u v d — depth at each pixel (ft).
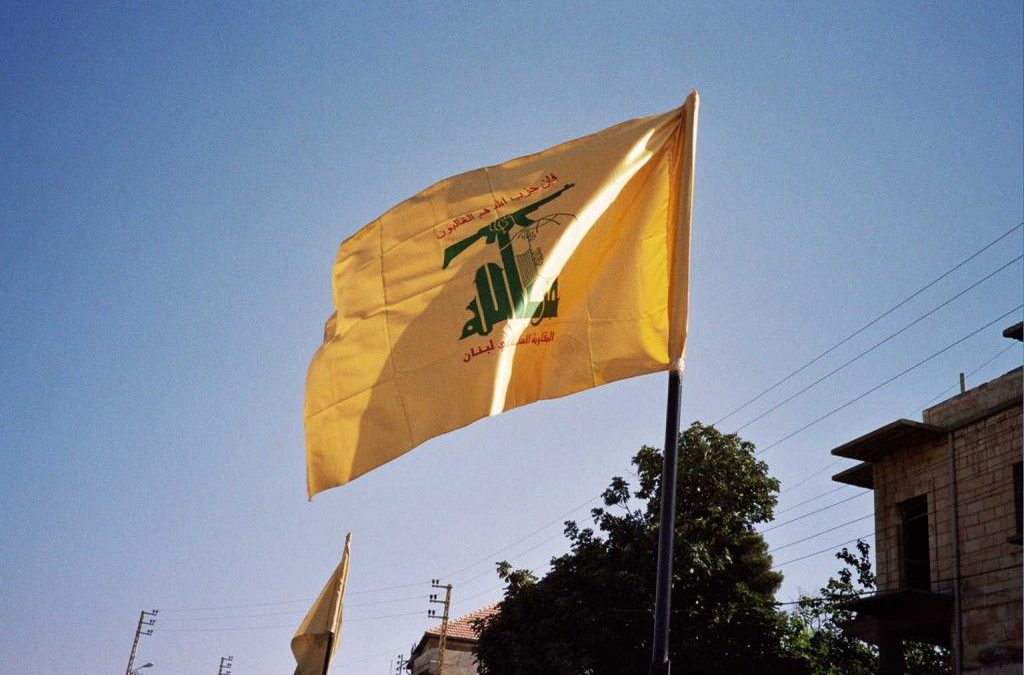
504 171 30.60
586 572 106.11
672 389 26.66
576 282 28.99
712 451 112.78
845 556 101.14
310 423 28.89
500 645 110.93
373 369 28.94
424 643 206.18
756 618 100.22
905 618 79.10
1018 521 72.69
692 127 28.84
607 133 30.35
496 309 29.01
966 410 80.89
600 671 102.12
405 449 28.02
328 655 54.29
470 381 28.37
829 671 101.45
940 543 79.10
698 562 101.71
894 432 82.58
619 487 110.83
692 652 98.78
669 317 27.84
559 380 28.14
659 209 29.43
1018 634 70.03
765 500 111.14
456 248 29.89
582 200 29.66
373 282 29.86
